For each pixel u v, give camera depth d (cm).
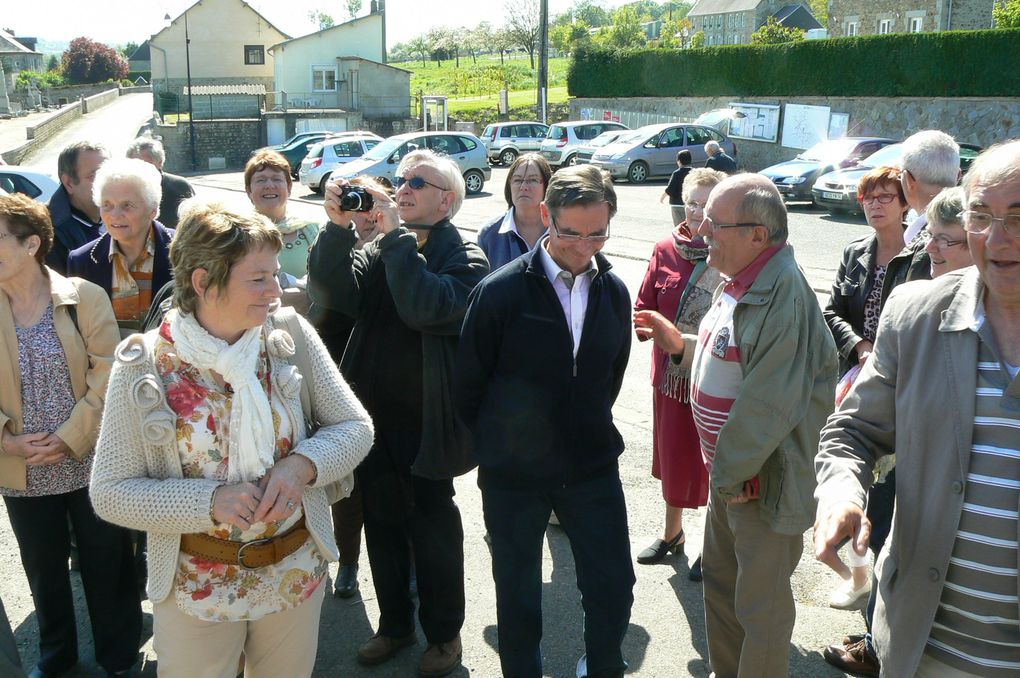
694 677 312
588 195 259
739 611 266
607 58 3166
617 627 272
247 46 5038
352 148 2386
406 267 287
